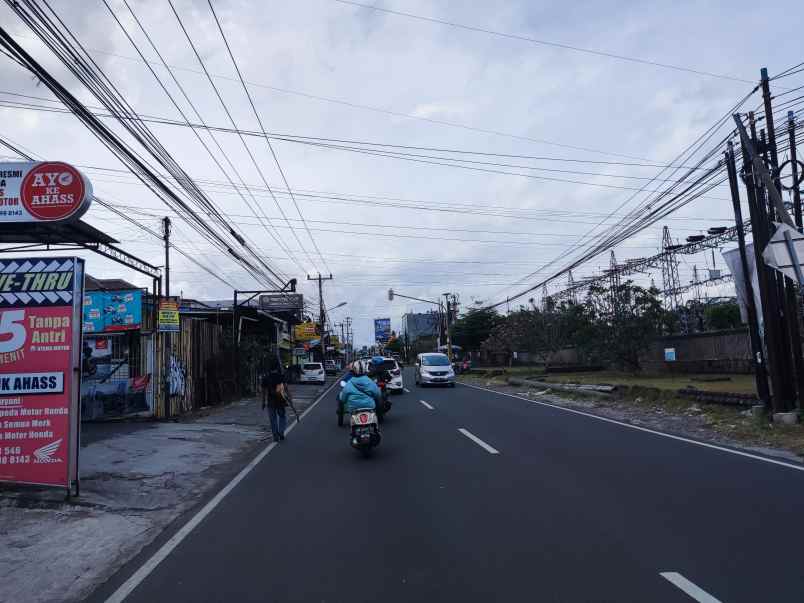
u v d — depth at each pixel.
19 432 7.67
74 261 7.91
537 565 4.93
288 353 45.50
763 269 13.19
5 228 9.40
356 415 10.35
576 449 10.65
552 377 35.38
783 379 13.02
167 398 16.61
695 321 45.03
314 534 5.97
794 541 5.37
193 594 4.55
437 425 14.62
